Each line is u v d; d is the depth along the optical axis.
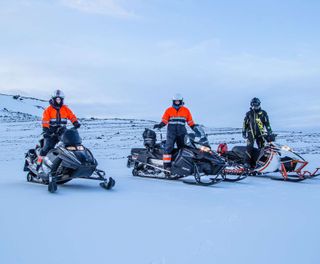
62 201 6.24
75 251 3.79
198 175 8.80
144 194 7.14
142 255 3.70
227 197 6.94
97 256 3.66
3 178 9.69
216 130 33.78
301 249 3.90
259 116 11.09
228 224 4.83
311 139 24.52
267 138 10.62
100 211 5.48
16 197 6.58
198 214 5.37
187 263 3.51
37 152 8.44
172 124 9.51
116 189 7.78
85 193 7.16
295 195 7.27
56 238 4.17
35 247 3.88
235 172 10.34
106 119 45.59
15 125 37.94
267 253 3.78
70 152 7.53
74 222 4.84
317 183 9.48
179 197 6.84
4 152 19.61
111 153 18.36
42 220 4.91
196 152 8.91
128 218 5.08
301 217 5.25
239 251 3.83
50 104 8.34
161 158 9.80
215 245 4.00
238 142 21.92
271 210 5.70
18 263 3.46
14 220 4.89
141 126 35.97
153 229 4.57
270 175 11.29
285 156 10.07
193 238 4.23
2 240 4.07
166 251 3.82
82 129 33.00
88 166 7.49
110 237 4.24
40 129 34.06
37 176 8.32
